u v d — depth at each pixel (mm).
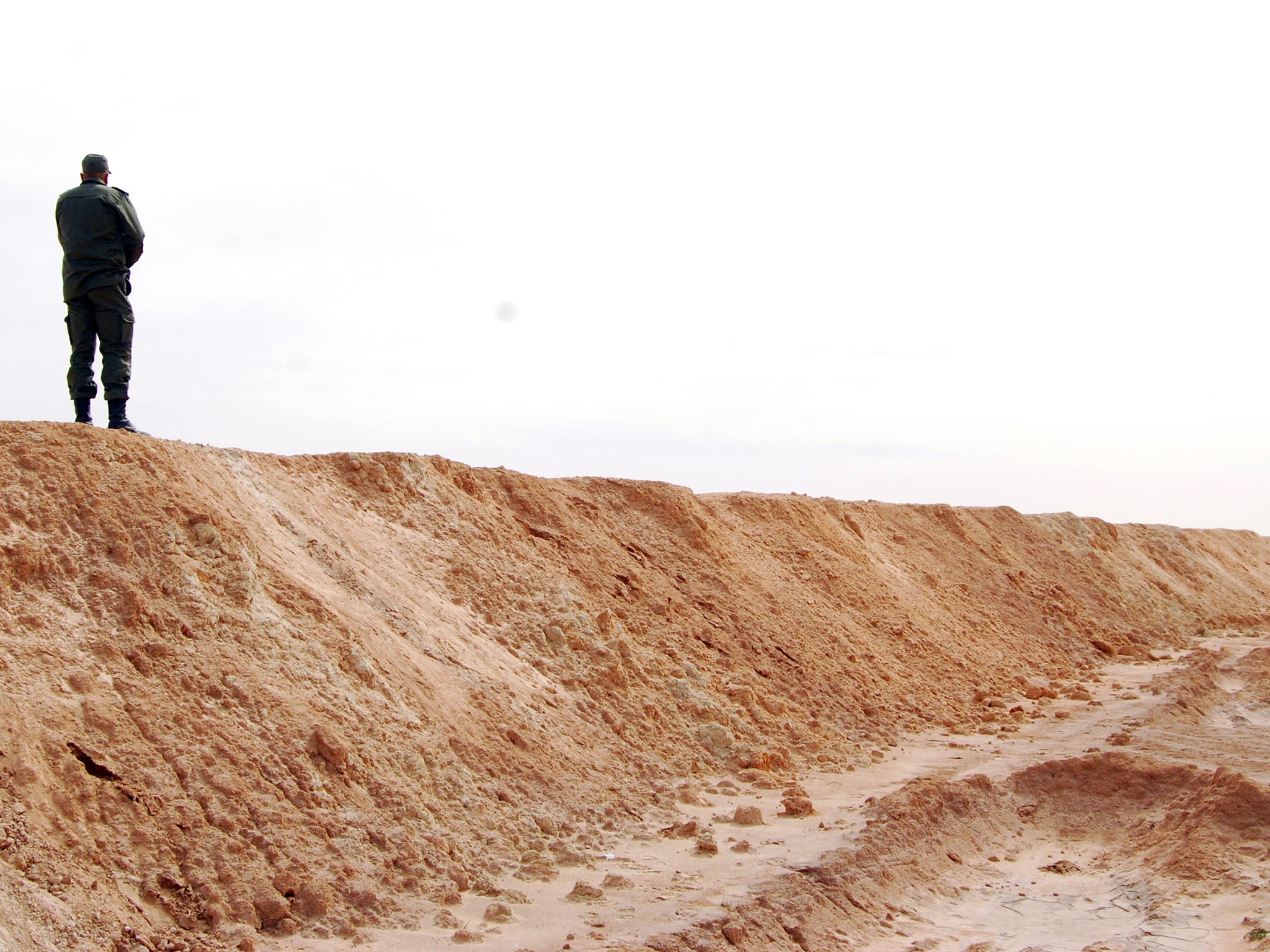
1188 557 44812
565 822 10148
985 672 22453
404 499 15375
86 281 10734
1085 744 16188
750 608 18562
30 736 7270
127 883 6863
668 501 20422
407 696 10430
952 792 12039
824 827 10875
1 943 5703
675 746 13273
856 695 17516
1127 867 10922
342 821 8289
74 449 10078
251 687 8914
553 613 14523
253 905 7117
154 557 9578
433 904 7879
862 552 25422
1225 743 16219
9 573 8523
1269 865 10062
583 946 7277
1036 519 38531
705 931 7738
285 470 14188
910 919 9312
